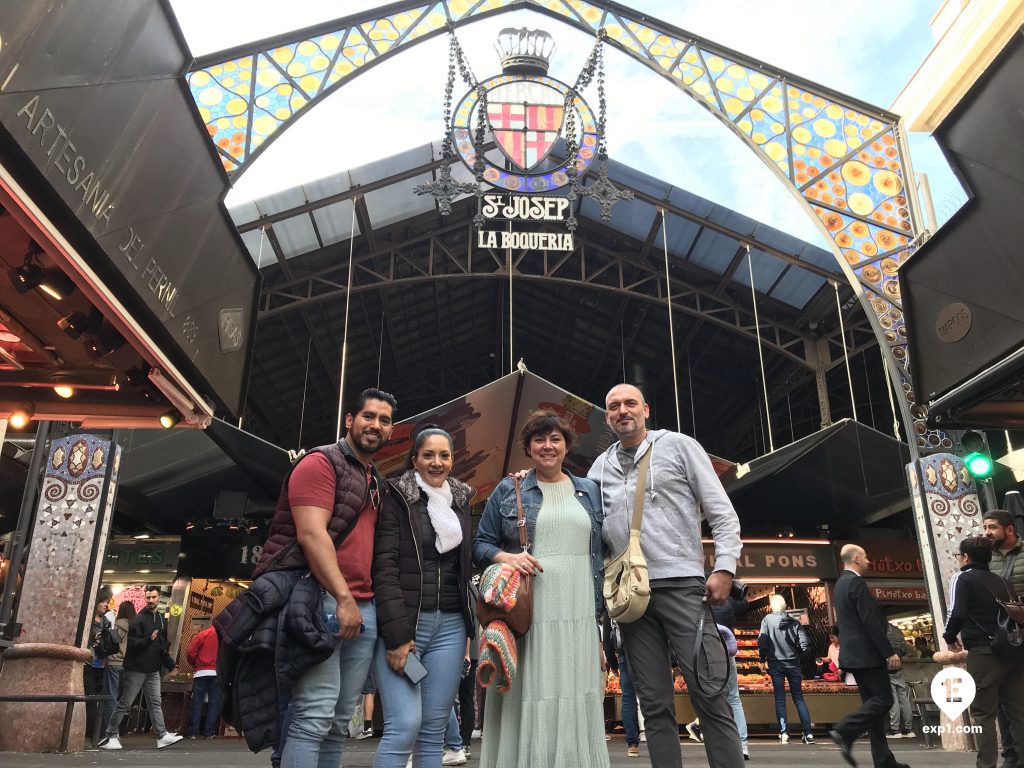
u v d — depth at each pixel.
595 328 20.92
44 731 6.86
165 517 15.27
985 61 9.78
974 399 4.41
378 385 22.86
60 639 7.19
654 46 9.95
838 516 15.32
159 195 3.61
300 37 8.74
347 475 2.83
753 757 6.80
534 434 3.14
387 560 2.84
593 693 2.84
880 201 9.34
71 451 7.79
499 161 13.27
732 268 16.22
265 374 19.19
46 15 2.44
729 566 2.83
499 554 2.95
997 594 4.34
